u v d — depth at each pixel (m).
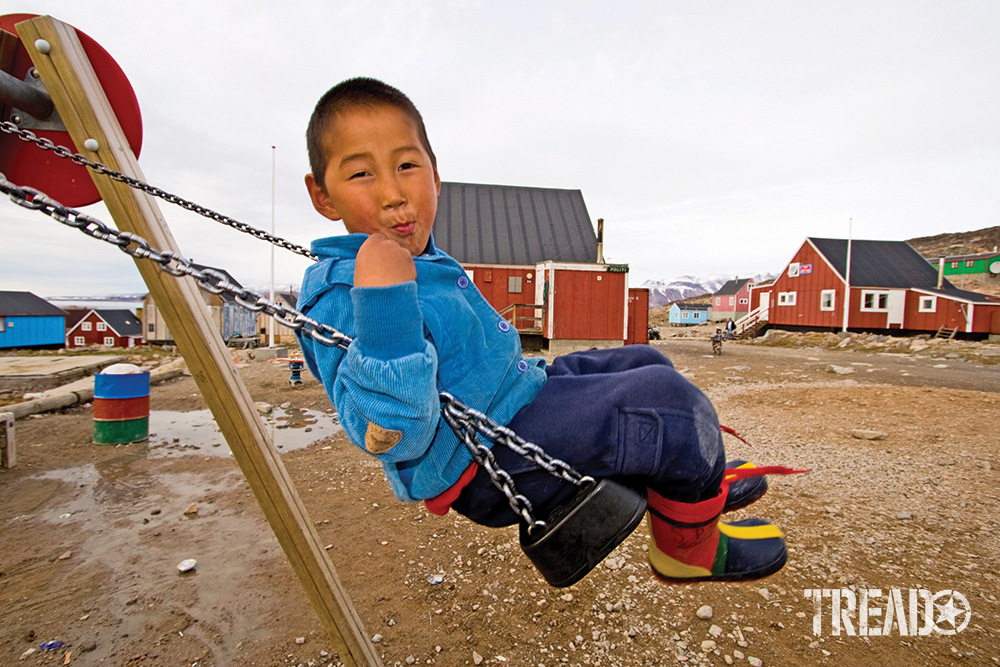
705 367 14.22
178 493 4.26
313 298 1.08
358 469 4.99
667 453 1.09
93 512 3.87
